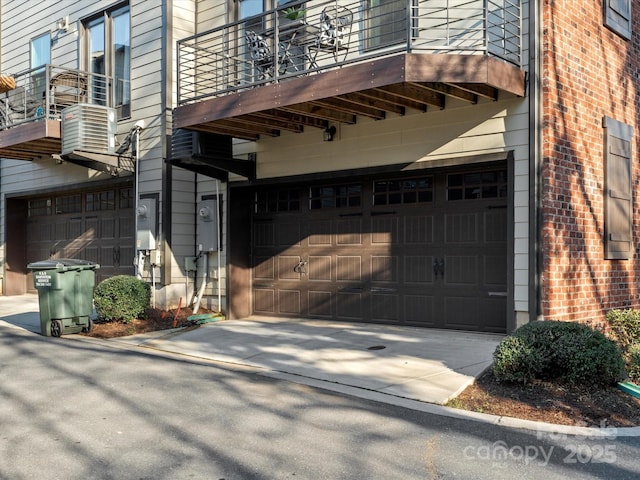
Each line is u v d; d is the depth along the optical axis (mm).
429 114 8898
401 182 9875
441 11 8883
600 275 8891
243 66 11484
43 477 4328
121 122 12781
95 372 7359
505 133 8211
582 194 8570
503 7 7898
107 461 4613
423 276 9594
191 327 10594
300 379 6969
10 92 15125
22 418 5617
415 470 4414
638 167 10023
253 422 5477
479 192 9078
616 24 9531
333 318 10633
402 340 8648
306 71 8367
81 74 13211
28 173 15641
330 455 4699
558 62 8234
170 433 5215
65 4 14398
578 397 5961
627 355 7340
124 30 13102
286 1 10844
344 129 9836
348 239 10484
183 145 10781
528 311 7945
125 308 10547
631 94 9953
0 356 8312
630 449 4824
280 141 10672
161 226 11734
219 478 4305
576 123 8539
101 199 14164
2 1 16422
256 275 11703
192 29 12250
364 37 9695
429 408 5844
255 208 11750
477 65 7504
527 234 7988
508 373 6285
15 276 16406
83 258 14602
